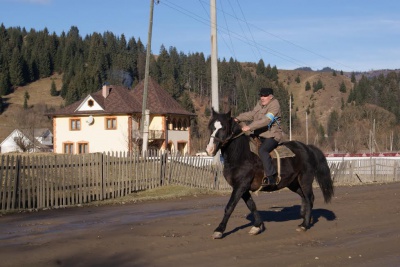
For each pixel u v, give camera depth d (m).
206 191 22.50
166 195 20.20
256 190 10.56
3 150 84.19
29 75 167.50
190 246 9.62
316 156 11.73
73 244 9.68
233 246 9.68
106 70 148.38
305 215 11.37
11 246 9.58
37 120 98.69
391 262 8.72
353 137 78.94
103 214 14.74
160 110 62.06
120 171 19.95
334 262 8.68
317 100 161.25
